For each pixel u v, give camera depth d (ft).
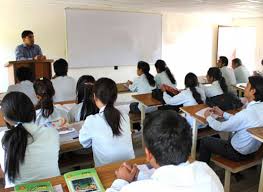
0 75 18.24
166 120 3.34
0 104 5.21
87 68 21.45
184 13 24.68
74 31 20.29
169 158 3.24
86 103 7.78
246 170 9.94
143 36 23.32
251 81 7.39
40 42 19.24
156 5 19.39
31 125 4.92
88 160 7.87
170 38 24.93
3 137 4.74
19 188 4.31
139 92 14.89
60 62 11.51
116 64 22.58
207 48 27.27
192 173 3.11
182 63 26.08
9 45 18.24
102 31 21.40
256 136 6.52
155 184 3.15
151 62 24.21
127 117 6.24
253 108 7.33
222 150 7.91
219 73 12.35
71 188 4.38
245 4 18.15
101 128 5.85
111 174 4.89
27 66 12.55
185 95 10.94
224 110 9.77
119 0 17.06
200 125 9.69
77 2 18.44
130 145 6.21
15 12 18.06
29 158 4.81
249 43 27.89
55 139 5.20
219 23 27.43
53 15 19.34
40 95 7.43
